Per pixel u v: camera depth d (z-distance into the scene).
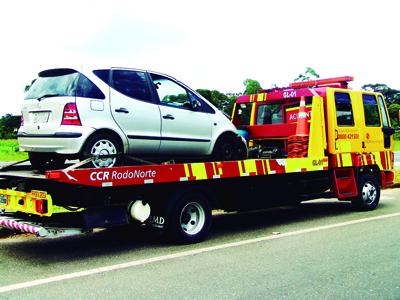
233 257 6.12
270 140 9.93
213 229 8.27
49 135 6.39
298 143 8.80
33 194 6.08
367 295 4.59
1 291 4.79
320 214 9.80
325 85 10.16
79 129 6.29
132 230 8.14
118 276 5.30
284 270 5.47
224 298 4.52
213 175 7.22
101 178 5.97
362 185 9.97
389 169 10.73
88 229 6.15
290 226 8.41
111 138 6.68
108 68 6.87
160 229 6.98
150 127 7.14
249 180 8.24
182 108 7.66
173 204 6.83
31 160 7.29
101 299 4.53
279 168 8.20
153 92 7.33
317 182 9.35
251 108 10.69
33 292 4.75
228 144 8.40
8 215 6.79
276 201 8.73
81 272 5.47
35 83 7.04
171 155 7.61
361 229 7.89
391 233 7.51
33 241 7.31
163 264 5.80
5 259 6.14
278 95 9.54
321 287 4.84
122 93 6.89
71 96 6.35
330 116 9.30
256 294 4.62
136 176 6.30
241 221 9.11
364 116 10.12
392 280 5.06
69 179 5.68
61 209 8.26
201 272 5.42
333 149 9.30
